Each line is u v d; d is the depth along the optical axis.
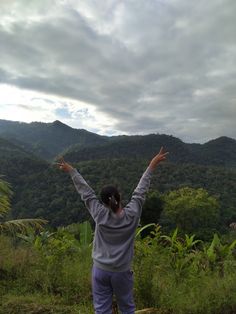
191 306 5.16
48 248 7.33
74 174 3.94
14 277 6.68
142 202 3.81
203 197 44.81
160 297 5.39
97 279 3.68
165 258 6.66
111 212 3.68
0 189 8.08
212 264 7.04
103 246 3.68
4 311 5.07
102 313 3.66
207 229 41.16
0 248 7.36
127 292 3.71
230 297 5.37
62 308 5.18
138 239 7.56
